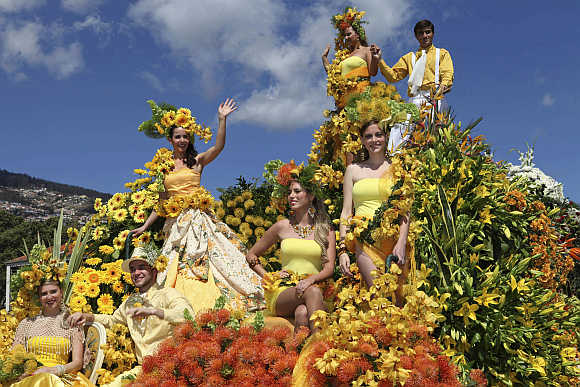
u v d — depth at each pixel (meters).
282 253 4.60
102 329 4.38
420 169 4.77
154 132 6.33
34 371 4.10
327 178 4.71
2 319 4.67
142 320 4.34
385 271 3.75
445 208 4.50
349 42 7.48
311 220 4.67
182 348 3.51
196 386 3.39
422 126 5.55
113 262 6.25
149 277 4.67
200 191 5.70
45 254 4.68
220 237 5.56
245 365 3.42
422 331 3.21
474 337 4.07
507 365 4.20
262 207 7.52
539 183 8.48
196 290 5.12
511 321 4.27
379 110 4.34
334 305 4.43
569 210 7.41
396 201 3.92
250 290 5.22
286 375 3.33
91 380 4.21
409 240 4.00
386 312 3.27
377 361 3.07
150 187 5.95
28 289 4.53
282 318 4.29
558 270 5.65
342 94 7.06
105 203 7.00
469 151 5.32
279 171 4.81
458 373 3.49
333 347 3.23
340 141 6.91
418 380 2.96
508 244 4.99
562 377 4.59
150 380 3.39
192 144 6.16
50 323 4.47
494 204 4.87
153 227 6.53
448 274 4.33
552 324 4.57
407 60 7.24
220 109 6.03
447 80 6.86
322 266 4.56
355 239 4.11
